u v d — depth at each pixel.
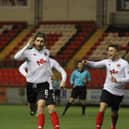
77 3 57.66
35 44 18.62
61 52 53.69
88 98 44.31
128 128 25.98
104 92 20.50
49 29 57.47
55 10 58.34
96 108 41.81
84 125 27.08
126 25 56.38
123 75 20.38
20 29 58.41
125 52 50.56
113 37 54.78
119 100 20.64
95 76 45.97
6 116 33.00
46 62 18.58
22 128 25.33
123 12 56.44
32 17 59.03
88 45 54.09
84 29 56.72
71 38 55.84
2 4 59.53
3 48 55.69
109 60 20.53
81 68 35.19
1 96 46.62
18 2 59.47
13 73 49.00
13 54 53.91
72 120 30.17
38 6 58.78
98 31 56.28
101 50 52.59
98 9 56.97
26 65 19.80
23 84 47.78
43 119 18.25
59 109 40.22
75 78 35.12
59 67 18.84
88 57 51.25
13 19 59.62
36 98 19.06
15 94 46.12
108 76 20.45
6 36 57.62
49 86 18.56
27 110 38.44
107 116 33.44
